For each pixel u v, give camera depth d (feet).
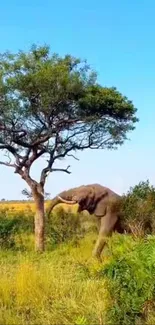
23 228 82.53
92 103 73.31
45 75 68.59
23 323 28.45
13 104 70.08
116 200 59.52
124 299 26.94
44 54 71.67
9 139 71.51
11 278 36.14
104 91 74.90
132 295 26.84
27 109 71.26
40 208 70.38
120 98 75.10
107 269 28.14
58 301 31.40
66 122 74.59
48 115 72.28
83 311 29.07
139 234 46.44
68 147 75.36
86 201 60.34
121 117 77.10
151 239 29.35
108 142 77.66
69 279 36.14
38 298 32.35
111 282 27.66
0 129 71.61
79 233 75.00
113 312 26.78
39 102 71.67
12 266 46.26
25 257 53.93
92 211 60.34
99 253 54.80
